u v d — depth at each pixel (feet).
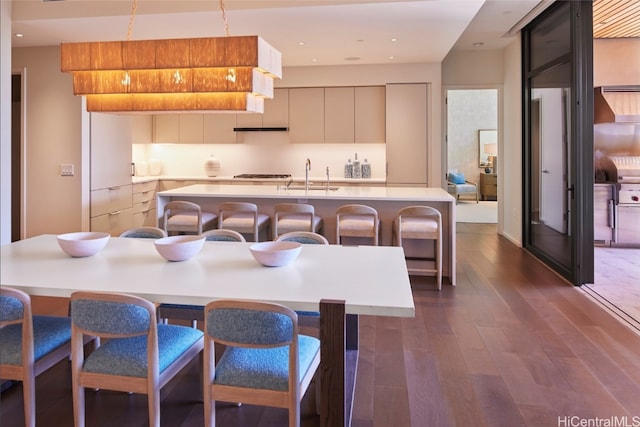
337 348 6.14
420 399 8.50
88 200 19.66
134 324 6.26
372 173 25.94
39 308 13.30
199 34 17.20
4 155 14.35
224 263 8.39
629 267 18.12
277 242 8.91
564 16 16.67
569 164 16.29
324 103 24.77
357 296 6.44
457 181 39.86
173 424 7.86
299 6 14.42
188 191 17.54
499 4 17.47
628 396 8.56
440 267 15.30
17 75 20.08
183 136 26.12
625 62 22.16
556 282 16.20
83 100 19.12
